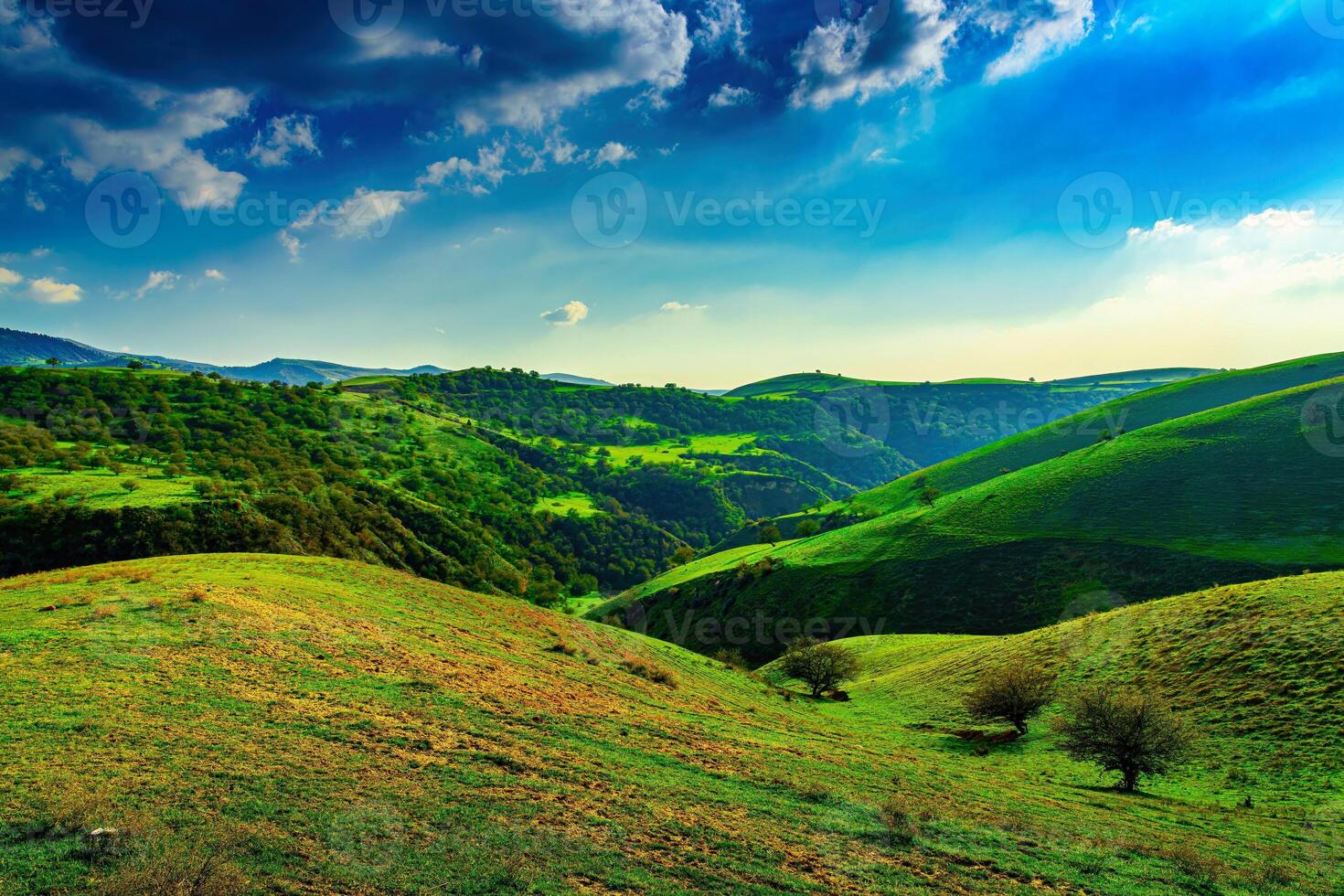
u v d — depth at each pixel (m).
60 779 11.05
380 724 16.34
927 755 29.41
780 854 12.84
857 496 170.75
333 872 9.73
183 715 14.70
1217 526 76.12
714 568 129.25
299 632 23.39
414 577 43.69
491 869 10.53
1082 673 39.00
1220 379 150.50
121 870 8.85
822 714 41.88
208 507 94.75
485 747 16.23
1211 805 22.41
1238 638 34.25
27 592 25.41
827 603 92.38
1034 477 104.81
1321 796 21.44
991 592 80.69
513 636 33.09
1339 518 70.44
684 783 16.28
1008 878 13.27
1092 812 20.11
